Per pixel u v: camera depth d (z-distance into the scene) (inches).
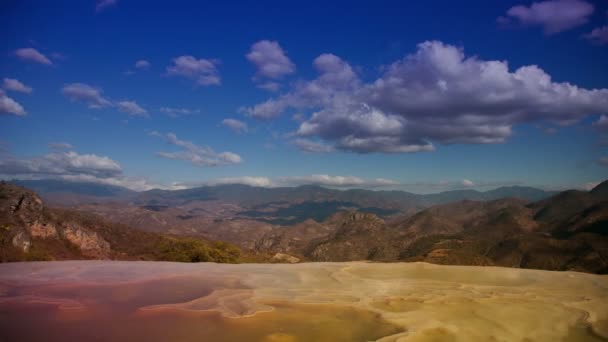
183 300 304.2
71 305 290.7
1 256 1337.4
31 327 245.9
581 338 223.6
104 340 224.7
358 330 237.6
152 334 234.2
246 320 258.1
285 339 224.8
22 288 344.8
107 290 337.4
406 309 280.4
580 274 401.1
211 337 228.4
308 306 288.8
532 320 253.9
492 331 233.5
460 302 297.4
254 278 391.2
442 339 220.5
